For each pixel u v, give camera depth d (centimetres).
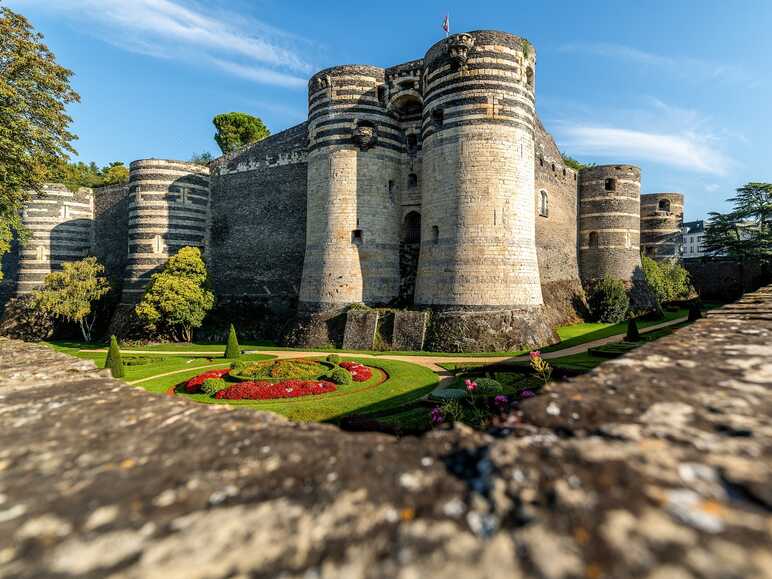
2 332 4034
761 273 5094
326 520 259
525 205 2692
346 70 3125
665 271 4897
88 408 477
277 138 3784
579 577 197
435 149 2755
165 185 3822
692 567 193
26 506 289
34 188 2472
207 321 3750
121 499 294
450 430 353
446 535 236
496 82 2620
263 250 3800
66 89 2327
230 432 396
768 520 216
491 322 2534
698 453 279
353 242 3077
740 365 460
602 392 393
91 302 3991
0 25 2045
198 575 225
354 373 2055
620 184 4200
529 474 273
